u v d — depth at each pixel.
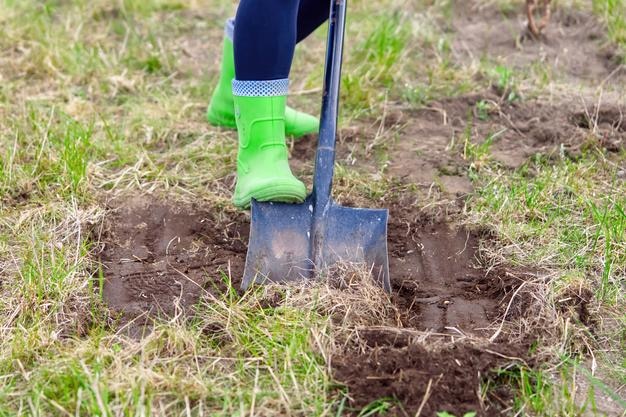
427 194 2.92
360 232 2.41
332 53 2.39
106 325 2.29
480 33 4.16
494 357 2.11
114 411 1.95
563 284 2.38
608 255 2.52
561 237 2.64
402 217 2.81
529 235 2.65
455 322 2.33
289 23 2.44
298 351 2.12
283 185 2.40
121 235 2.71
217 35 4.26
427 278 2.54
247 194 2.45
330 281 2.37
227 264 2.57
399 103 3.54
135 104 3.54
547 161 3.07
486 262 2.58
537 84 3.63
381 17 4.20
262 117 2.50
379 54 3.76
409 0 4.44
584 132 3.22
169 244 2.67
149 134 3.26
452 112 3.46
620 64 3.77
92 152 3.13
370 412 1.96
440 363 2.06
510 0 4.34
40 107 3.46
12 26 4.13
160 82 3.74
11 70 3.79
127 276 2.51
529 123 3.35
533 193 2.82
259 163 2.52
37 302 2.31
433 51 3.98
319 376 2.05
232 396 2.02
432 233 2.73
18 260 2.52
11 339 2.20
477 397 2.00
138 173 3.00
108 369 2.08
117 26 4.28
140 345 2.15
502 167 3.07
